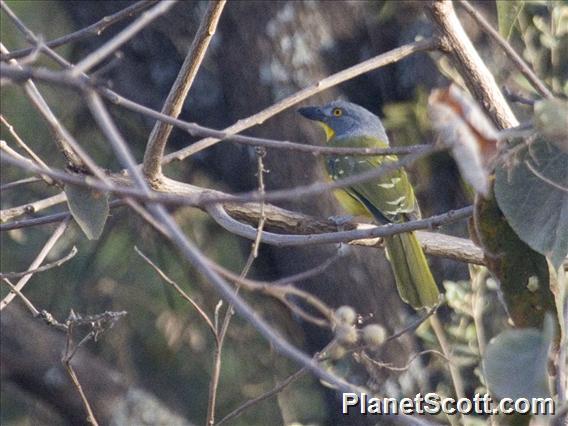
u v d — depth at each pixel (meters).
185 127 6.06
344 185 4.83
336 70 11.78
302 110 11.20
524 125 5.16
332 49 11.74
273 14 11.54
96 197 7.10
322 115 11.17
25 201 13.83
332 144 11.12
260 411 13.55
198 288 13.70
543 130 5.09
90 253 13.93
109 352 13.96
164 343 14.00
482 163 4.75
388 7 11.20
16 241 13.62
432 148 4.72
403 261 8.86
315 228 8.48
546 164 5.76
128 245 14.12
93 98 4.70
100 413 12.23
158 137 7.68
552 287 6.08
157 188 7.87
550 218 5.78
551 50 9.94
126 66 12.65
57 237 7.95
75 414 12.27
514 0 8.06
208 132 6.09
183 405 13.88
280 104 8.01
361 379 10.87
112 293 14.02
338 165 10.61
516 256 6.11
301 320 11.89
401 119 11.46
